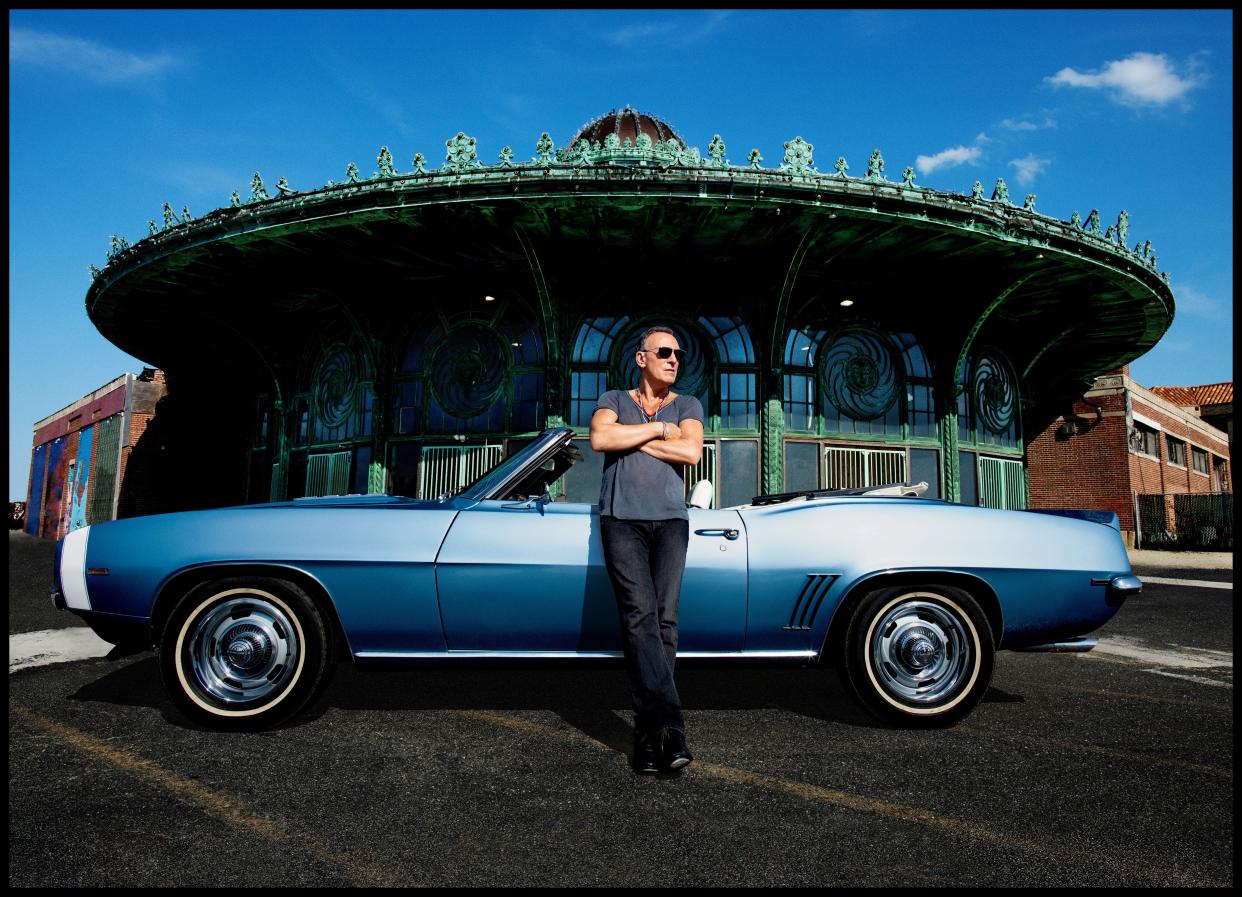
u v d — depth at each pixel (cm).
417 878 180
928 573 323
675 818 219
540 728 312
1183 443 2767
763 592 317
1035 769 265
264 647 304
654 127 1484
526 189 927
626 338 1218
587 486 1188
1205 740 302
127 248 1168
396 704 352
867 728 317
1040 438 1997
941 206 987
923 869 187
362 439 1312
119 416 2219
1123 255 1154
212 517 315
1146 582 1109
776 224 1012
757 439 1204
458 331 1273
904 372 1309
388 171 959
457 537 314
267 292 1295
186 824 212
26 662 446
